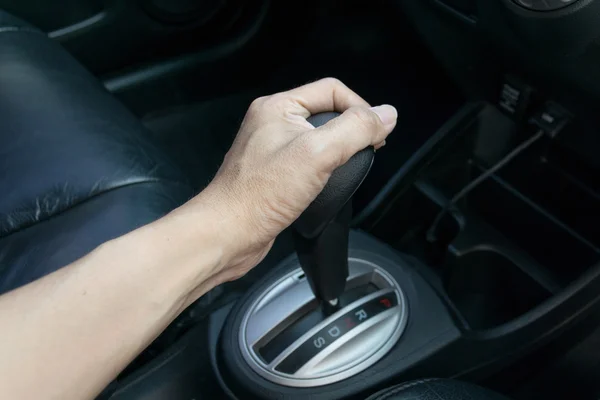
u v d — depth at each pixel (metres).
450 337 0.78
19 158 0.93
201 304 0.93
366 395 0.74
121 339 0.43
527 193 1.04
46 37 1.16
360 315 0.79
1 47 1.06
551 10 0.67
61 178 0.90
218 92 1.53
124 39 1.37
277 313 0.81
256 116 0.57
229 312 0.85
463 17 0.94
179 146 1.48
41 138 0.95
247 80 1.54
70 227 0.85
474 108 1.12
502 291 1.06
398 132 1.33
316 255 0.68
